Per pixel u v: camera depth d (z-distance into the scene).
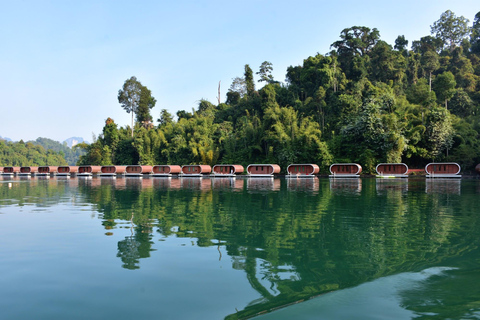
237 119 54.34
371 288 4.51
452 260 5.67
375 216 9.89
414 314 3.76
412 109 39.47
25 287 4.58
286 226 8.46
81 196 16.25
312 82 51.41
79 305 4.02
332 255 6.00
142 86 67.88
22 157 114.88
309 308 3.91
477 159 35.00
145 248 6.46
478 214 10.19
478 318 3.65
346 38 55.25
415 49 72.19
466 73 57.44
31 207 12.19
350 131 38.16
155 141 54.19
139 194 17.16
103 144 64.25
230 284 4.66
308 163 38.78
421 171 34.53
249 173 39.62
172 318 3.69
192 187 22.34
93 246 6.61
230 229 8.11
